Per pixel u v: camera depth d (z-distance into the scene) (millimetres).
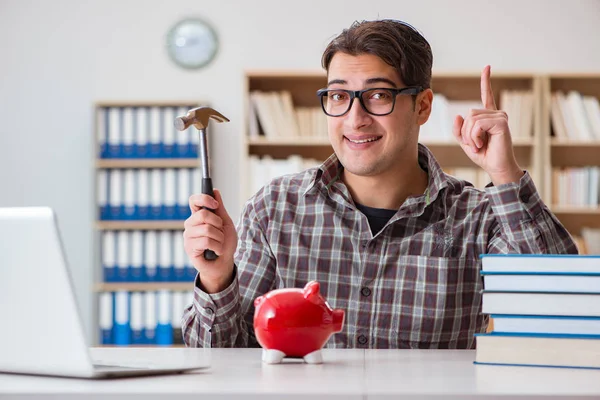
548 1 4789
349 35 1698
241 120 4812
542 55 4773
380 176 1779
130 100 4688
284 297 1113
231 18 4867
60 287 895
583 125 4449
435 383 877
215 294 1468
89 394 809
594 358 1032
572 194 4426
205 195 1336
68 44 4910
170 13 4895
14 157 4902
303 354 1108
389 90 1686
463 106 4648
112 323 4453
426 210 1793
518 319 1061
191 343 1541
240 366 1072
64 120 4898
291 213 1821
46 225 885
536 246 1542
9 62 4918
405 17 4816
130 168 4508
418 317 1735
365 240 1770
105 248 4469
